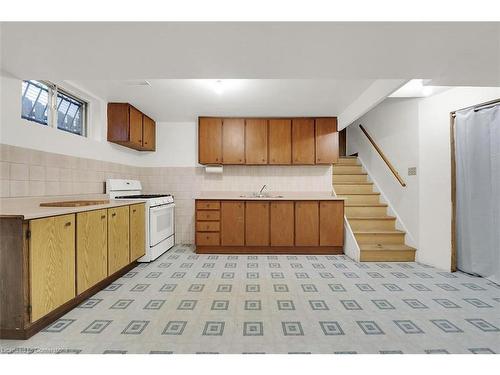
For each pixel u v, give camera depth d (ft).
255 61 6.77
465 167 10.44
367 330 6.42
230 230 13.42
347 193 16.01
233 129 14.48
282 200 13.41
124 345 5.79
